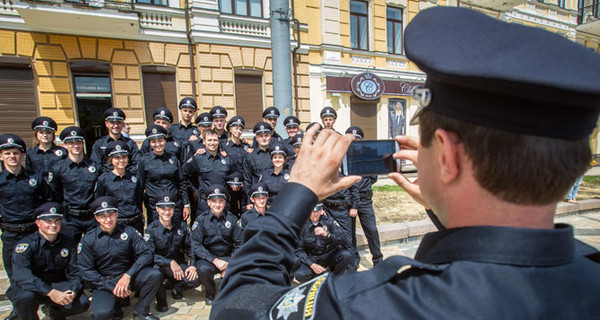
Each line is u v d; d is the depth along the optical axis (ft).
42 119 15.35
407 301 1.50
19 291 9.78
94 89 27.35
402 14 41.16
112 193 13.28
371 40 38.96
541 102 1.35
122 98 27.96
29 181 12.25
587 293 1.43
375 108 39.88
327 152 2.21
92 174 14.02
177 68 29.81
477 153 1.49
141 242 10.91
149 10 28.04
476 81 1.37
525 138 1.40
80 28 25.91
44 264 10.28
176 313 10.95
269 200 14.78
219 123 19.42
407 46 1.69
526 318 1.33
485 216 1.61
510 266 1.48
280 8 18.84
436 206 1.88
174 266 11.50
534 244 1.49
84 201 13.69
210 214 12.36
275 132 19.77
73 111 26.55
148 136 14.49
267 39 32.63
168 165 14.71
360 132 15.61
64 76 26.07
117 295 9.98
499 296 1.39
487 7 44.09
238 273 2.10
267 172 15.11
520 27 1.51
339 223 13.16
